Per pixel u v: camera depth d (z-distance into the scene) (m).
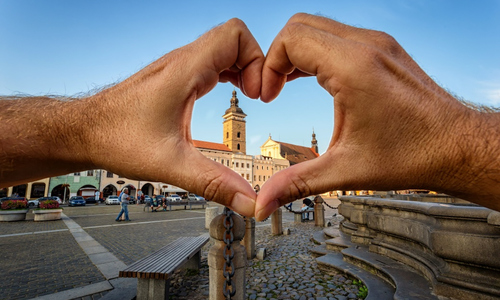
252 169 65.69
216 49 0.95
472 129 0.72
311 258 5.71
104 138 0.90
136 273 3.17
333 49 0.78
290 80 1.19
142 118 0.90
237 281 2.58
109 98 0.92
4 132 0.86
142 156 0.89
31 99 0.95
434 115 0.74
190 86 0.91
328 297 3.65
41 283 4.38
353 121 0.78
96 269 5.13
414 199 7.78
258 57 1.06
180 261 3.63
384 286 3.50
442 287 2.62
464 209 2.48
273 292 3.90
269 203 0.81
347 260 4.67
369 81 0.74
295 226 10.87
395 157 0.76
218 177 0.87
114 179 47.12
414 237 3.36
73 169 0.98
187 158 0.89
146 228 10.98
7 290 4.08
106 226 11.65
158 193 49.69
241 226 2.68
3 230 10.45
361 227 5.63
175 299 3.75
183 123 0.92
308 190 0.82
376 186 0.80
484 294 2.30
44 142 0.89
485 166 0.70
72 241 8.06
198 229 10.66
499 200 0.71
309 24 0.94
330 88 0.80
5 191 39.19
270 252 6.40
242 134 77.44
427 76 0.80
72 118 0.91
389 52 0.82
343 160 0.80
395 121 0.75
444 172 0.74
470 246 2.39
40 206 14.33
